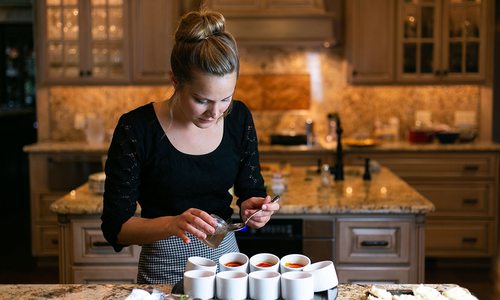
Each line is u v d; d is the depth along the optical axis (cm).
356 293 179
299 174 416
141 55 559
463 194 532
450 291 173
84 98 605
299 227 318
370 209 310
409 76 559
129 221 189
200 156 204
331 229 317
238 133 212
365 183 376
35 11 562
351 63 562
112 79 560
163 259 210
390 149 531
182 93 180
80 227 314
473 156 530
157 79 560
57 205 312
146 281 212
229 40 177
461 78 558
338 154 388
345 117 608
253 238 319
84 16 554
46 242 545
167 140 201
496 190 530
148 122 200
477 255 534
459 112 600
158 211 209
